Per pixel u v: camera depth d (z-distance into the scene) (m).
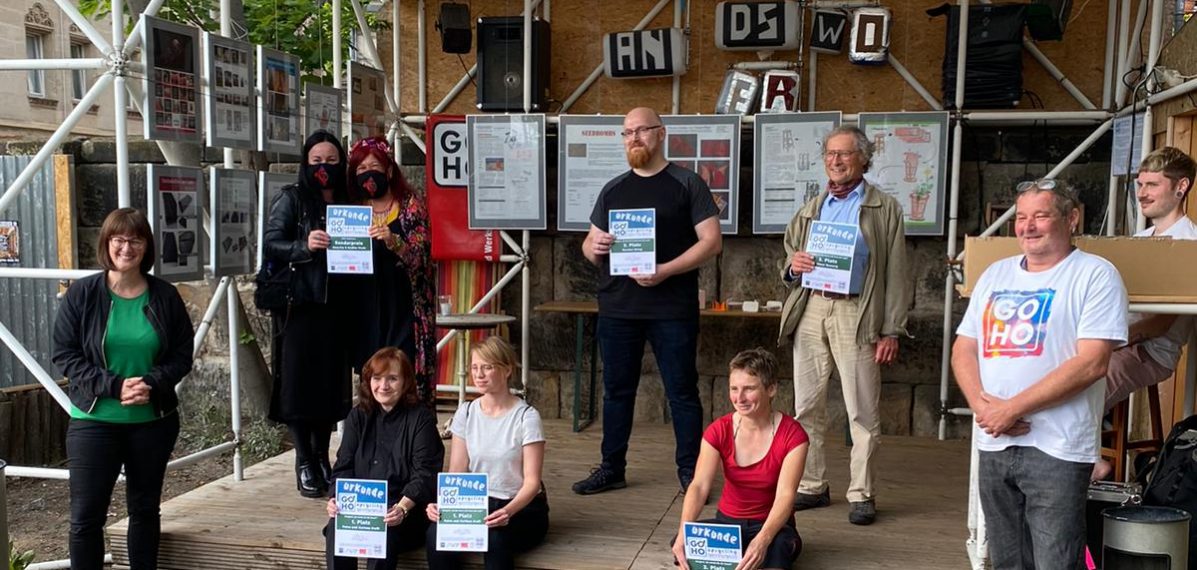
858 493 3.96
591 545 3.69
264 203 4.73
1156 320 3.65
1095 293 2.59
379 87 5.82
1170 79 4.53
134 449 3.48
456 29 6.01
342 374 4.24
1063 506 2.63
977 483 3.33
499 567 3.37
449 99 6.36
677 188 4.05
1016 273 2.77
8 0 13.23
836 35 5.70
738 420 3.38
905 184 5.57
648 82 6.12
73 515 3.41
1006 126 5.68
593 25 6.16
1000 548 2.84
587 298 6.22
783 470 3.29
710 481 3.34
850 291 3.81
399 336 4.12
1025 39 5.66
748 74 5.78
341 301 4.20
